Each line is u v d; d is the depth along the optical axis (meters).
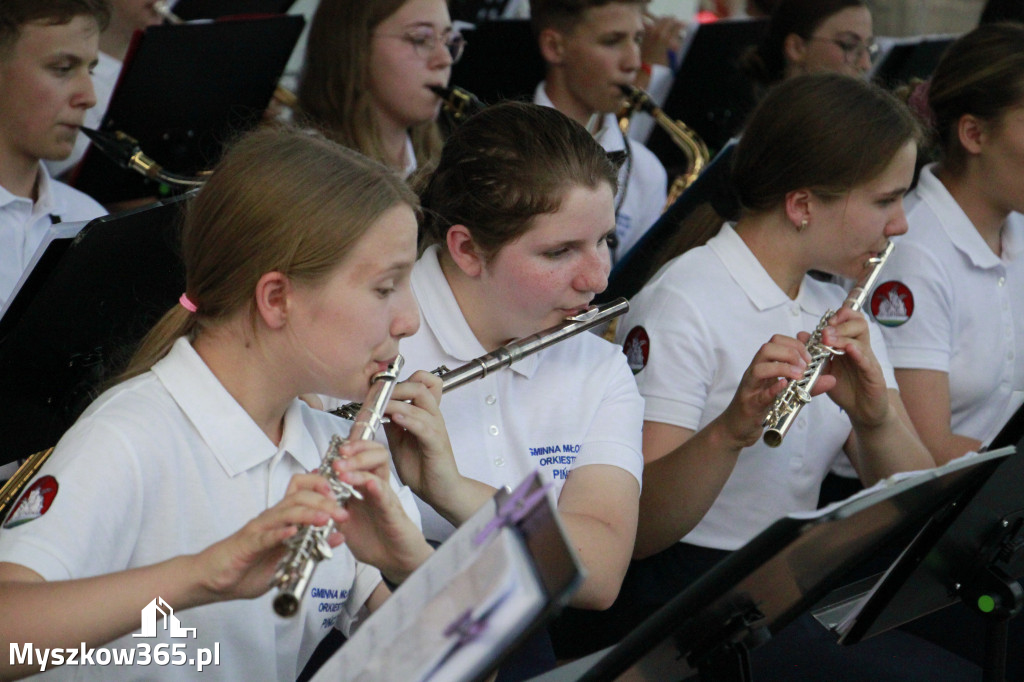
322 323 5.60
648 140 16.89
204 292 5.76
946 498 6.06
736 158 9.09
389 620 4.50
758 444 8.81
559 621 8.92
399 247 5.67
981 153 10.40
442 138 14.16
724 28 16.12
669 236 10.05
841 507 4.93
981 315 10.47
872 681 7.57
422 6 12.39
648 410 8.74
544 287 7.13
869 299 10.51
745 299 8.85
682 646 5.50
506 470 7.49
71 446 5.39
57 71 10.04
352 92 12.42
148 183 12.72
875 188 8.52
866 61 15.13
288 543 4.79
